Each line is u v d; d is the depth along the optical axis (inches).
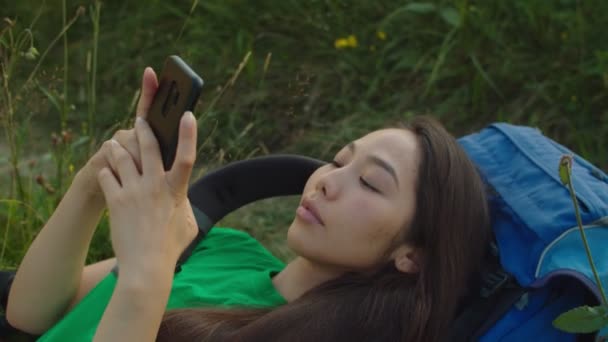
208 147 148.8
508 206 90.3
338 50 166.6
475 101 154.7
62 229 88.0
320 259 86.2
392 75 161.9
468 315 85.9
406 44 165.6
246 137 153.6
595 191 90.0
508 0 163.8
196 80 72.6
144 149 76.0
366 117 155.3
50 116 158.1
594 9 161.2
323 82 162.4
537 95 154.0
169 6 176.2
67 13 176.7
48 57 170.4
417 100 158.4
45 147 148.9
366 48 166.4
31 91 137.5
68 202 87.5
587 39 157.3
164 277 75.7
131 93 163.5
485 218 88.3
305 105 159.0
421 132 89.0
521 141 96.4
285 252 129.6
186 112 72.9
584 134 148.3
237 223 133.6
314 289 86.2
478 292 87.9
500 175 94.0
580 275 81.7
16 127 125.7
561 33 160.2
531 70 157.2
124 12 178.4
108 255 119.0
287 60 166.7
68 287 90.8
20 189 119.6
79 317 88.1
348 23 169.8
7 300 96.0
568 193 88.4
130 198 76.0
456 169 87.1
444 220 85.6
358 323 83.0
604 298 78.7
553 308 84.9
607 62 148.3
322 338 82.4
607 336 81.7
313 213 86.3
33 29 173.9
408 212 85.7
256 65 165.5
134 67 168.2
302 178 100.2
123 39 173.2
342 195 85.7
